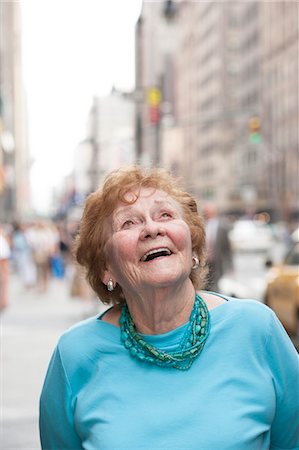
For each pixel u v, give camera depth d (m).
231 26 135.62
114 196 3.09
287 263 13.59
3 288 18.80
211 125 136.12
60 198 139.25
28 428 7.59
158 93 26.83
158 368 2.96
